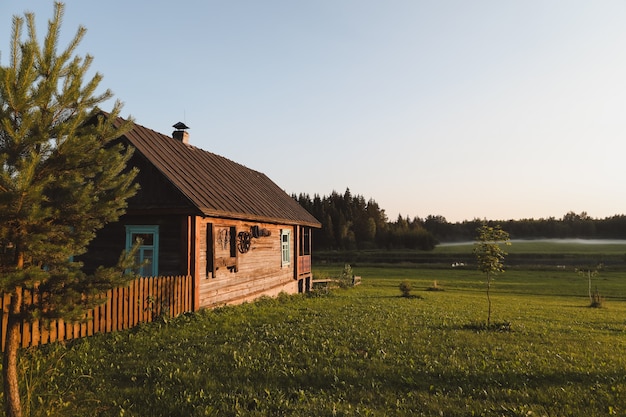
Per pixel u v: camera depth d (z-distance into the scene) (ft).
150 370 23.72
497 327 44.04
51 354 25.73
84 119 16.93
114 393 20.45
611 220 629.10
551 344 35.88
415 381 23.47
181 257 43.65
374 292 95.25
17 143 14.52
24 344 26.30
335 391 21.59
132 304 34.91
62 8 16.30
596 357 30.89
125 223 46.50
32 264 16.33
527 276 167.94
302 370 24.56
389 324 42.14
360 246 400.06
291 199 101.60
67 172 16.17
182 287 41.68
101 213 16.96
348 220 423.23
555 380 24.43
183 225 43.96
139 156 46.37
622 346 36.78
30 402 18.47
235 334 33.86
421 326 42.19
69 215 16.17
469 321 48.29
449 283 135.03
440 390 22.08
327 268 200.44
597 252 367.25
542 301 89.86
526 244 497.05
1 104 14.69
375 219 442.50
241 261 56.70
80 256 47.37
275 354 27.94
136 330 33.81
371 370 25.03
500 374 25.14
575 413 19.31
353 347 30.71
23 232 14.97
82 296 17.57
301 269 86.02
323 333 35.12
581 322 54.60
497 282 141.49
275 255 70.85
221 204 49.88
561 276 168.96
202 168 61.16
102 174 17.75
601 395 21.70
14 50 15.19
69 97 16.12
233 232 54.34
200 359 26.12
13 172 14.76
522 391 22.15
